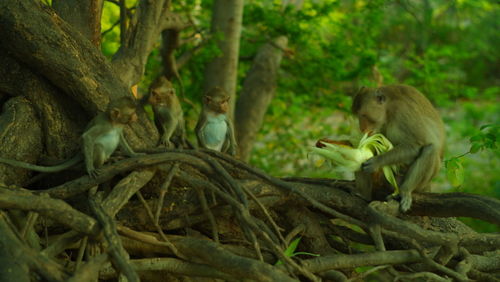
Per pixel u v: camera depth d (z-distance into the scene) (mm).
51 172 5371
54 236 5176
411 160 5426
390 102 5555
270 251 5156
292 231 5398
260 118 11750
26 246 4047
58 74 5492
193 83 11516
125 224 5207
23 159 5391
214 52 9555
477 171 15359
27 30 5367
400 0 12250
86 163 4805
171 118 6102
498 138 5922
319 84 12016
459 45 16953
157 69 10945
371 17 11141
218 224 5543
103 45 10680
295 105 12508
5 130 5387
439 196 5461
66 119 5711
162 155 4938
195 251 4789
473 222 12977
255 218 5250
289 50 11797
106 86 5668
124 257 4176
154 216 5215
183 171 5168
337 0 10430
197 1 11875
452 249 5082
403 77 14797
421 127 5391
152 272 5305
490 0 13242
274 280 4328
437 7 15234
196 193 5316
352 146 5730
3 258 3889
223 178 5035
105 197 4855
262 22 10820
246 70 13086
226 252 4625
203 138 6613
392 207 5297
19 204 4293
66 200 5328
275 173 13414
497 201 5191
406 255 5000
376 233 5184
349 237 5879
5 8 5344
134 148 5375
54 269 3959
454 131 15656
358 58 12250
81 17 6371
